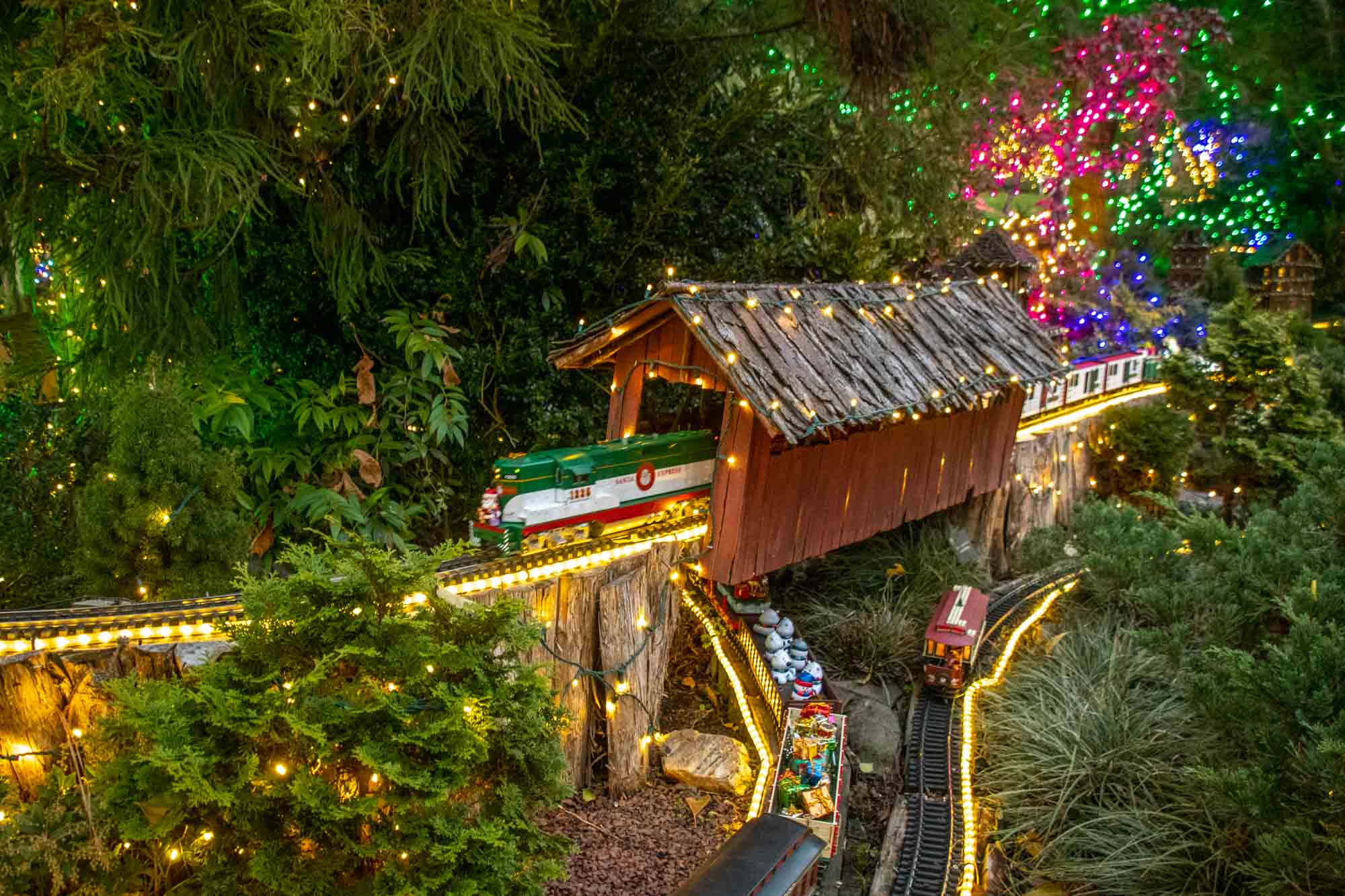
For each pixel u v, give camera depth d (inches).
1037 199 740.7
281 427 378.3
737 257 425.1
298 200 356.8
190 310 340.2
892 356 323.9
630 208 417.7
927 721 336.5
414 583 182.9
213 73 307.6
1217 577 361.1
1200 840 273.6
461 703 171.9
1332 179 813.9
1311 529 348.8
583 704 281.6
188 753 160.6
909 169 516.4
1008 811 298.5
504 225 378.9
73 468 318.0
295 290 368.5
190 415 256.1
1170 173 746.8
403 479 398.3
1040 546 479.5
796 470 310.2
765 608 336.2
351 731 171.6
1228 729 271.0
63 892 182.4
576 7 387.9
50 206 310.5
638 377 308.0
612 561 288.2
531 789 191.8
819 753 263.7
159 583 252.7
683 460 311.6
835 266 457.7
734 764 290.0
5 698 204.1
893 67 443.5
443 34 314.3
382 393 382.0
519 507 266.8
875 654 377.7
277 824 171.5
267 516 357.4
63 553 297.0
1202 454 577.3
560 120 363.6
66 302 386.3
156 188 295.6
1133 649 378.0
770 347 284.5
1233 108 807.7
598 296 415.8
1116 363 619.5
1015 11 652.1
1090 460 558.6
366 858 175.9
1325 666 245.0
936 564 432.5
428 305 387.2
